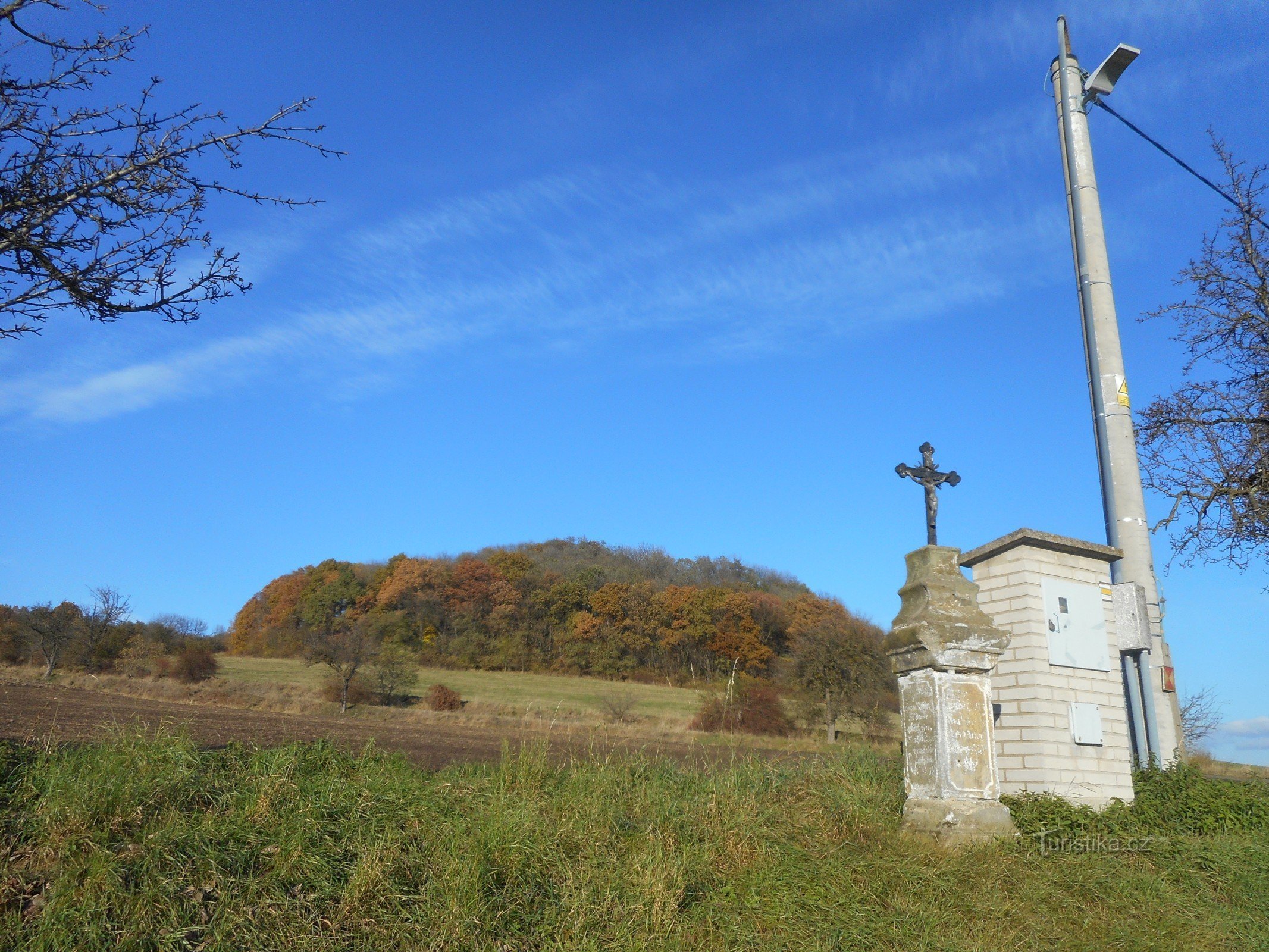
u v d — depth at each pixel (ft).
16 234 16.87
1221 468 45.39
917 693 28.02
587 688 158.61
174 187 18.54
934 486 30.22
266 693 135.95
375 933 15.89
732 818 24.02
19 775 19.85
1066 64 46.34
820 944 18.29
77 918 14.62
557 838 20.62
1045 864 24.39
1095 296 42.78
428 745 48.29
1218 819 30.86
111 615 152.97
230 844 17.60
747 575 253.24
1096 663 34.40
